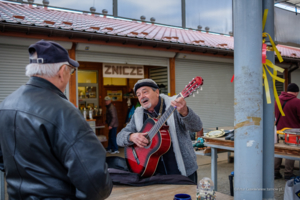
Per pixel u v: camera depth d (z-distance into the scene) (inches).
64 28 221.6
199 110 335.6
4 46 218.1
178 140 89.5
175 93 311.7
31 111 42.8
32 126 41.7
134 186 75.9
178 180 77.5
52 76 47.1
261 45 46.9
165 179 77.7
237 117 47.3
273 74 53.3
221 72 356.2
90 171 40.4
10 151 43.3
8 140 43.7
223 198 64.9
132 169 91.3
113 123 310.2
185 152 89.4
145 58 290.2
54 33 220.8
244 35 46.1
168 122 89.7
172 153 90.4
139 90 94.0
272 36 54.2
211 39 372.2
